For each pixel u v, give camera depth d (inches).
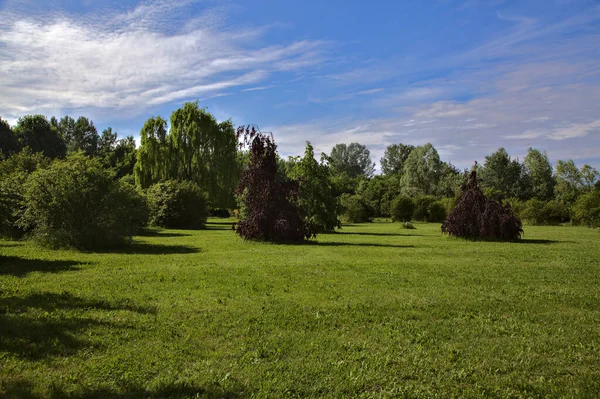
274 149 803.4
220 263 472.4
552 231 1273.4
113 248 629.3
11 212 676.7
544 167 2464.3
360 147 4352.9
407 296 315.9
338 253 590.6
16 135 2219.5
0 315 239.5
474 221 890.1
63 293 296.2
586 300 313.0
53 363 177.3
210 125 1571.1
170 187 1300.4
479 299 310.5
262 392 159.9
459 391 166.4
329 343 213.0
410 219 2121.1
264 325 238.2
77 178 630.5
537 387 169.6
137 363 181.3
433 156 2583.7
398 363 191.0
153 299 292.4
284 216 762.8
